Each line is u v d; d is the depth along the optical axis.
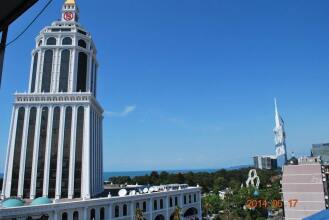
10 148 98.12
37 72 111.50
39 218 71.00
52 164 97.50
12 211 66.25
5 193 94.38
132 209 92.19
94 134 110.06
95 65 127.06
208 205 158.38
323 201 106.69
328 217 45.03
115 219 86.69
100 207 84.00
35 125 100.44
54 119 101.56
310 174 109.88
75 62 112.75
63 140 99.81
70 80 110.56
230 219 142.88
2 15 7.45
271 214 169.88
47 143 99.00
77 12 127.12
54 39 115.06
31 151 98.31
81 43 117.62
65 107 102.69
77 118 102.38
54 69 111.31
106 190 120.12
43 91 109.12
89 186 97.44
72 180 96.50
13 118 100.75
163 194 104.06
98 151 116.31
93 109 110.00
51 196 94.62
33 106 102.19
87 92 104.62
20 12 7.34
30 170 96.62
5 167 96.44
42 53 112.94
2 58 7.55
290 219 109.56
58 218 74.69
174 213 103.00
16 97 102.19
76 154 99.25
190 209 117.75
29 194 94.69
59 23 120.44
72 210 77.94
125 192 95.62
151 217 97.81
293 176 112.06
